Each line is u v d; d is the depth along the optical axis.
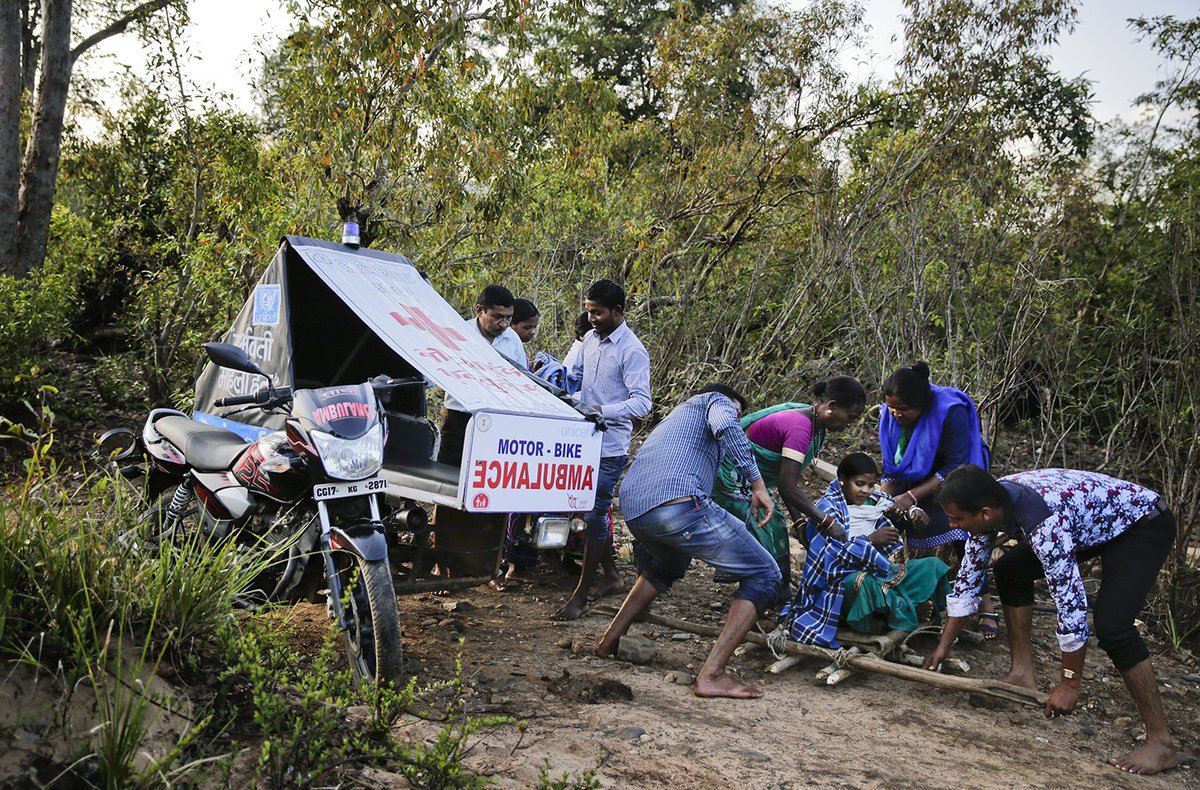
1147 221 10.91
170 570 3.75
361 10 8.18
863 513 5.29
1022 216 10.31
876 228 10.59
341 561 3.97
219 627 3.55
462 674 4.43
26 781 2.83
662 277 10.96
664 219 11.52
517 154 9.34
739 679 4.78
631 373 5.87
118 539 3.79
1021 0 10.56
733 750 3.87
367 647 3.82
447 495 4.37
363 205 8.77
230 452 4.68
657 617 5.48
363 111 8.71
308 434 3.92
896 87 11.52
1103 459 8.47
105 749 2.91
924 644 5.49
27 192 11.49
